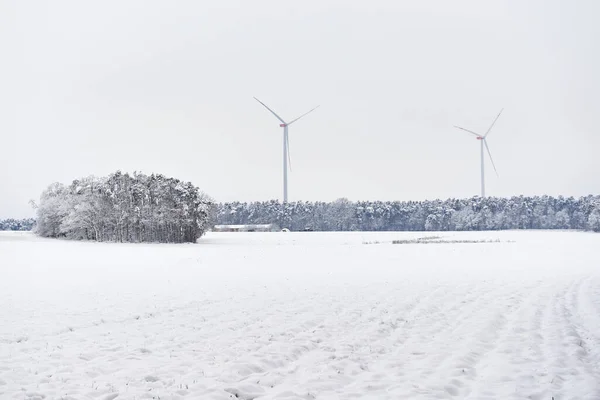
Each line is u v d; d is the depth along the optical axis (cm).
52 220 8794
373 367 987
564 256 4147
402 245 5819
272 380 899
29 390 841
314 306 1645
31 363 1004
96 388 849
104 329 1315
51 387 859
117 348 1120
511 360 1010
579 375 906
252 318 1444
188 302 1738
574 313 1490
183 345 1141
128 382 881
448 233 11400
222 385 864
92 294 1967
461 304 1688
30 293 2008
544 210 18238
